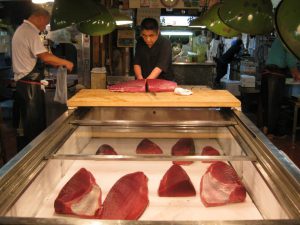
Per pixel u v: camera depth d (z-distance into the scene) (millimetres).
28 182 1234
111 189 1472
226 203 1459
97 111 2242
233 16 1737
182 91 2480
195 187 1627
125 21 3211
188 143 1987
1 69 6375
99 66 4539
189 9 4863
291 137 5270
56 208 1352
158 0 4637
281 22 961
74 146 1897
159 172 1785
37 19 3607
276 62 4895
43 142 1578
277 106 5055
